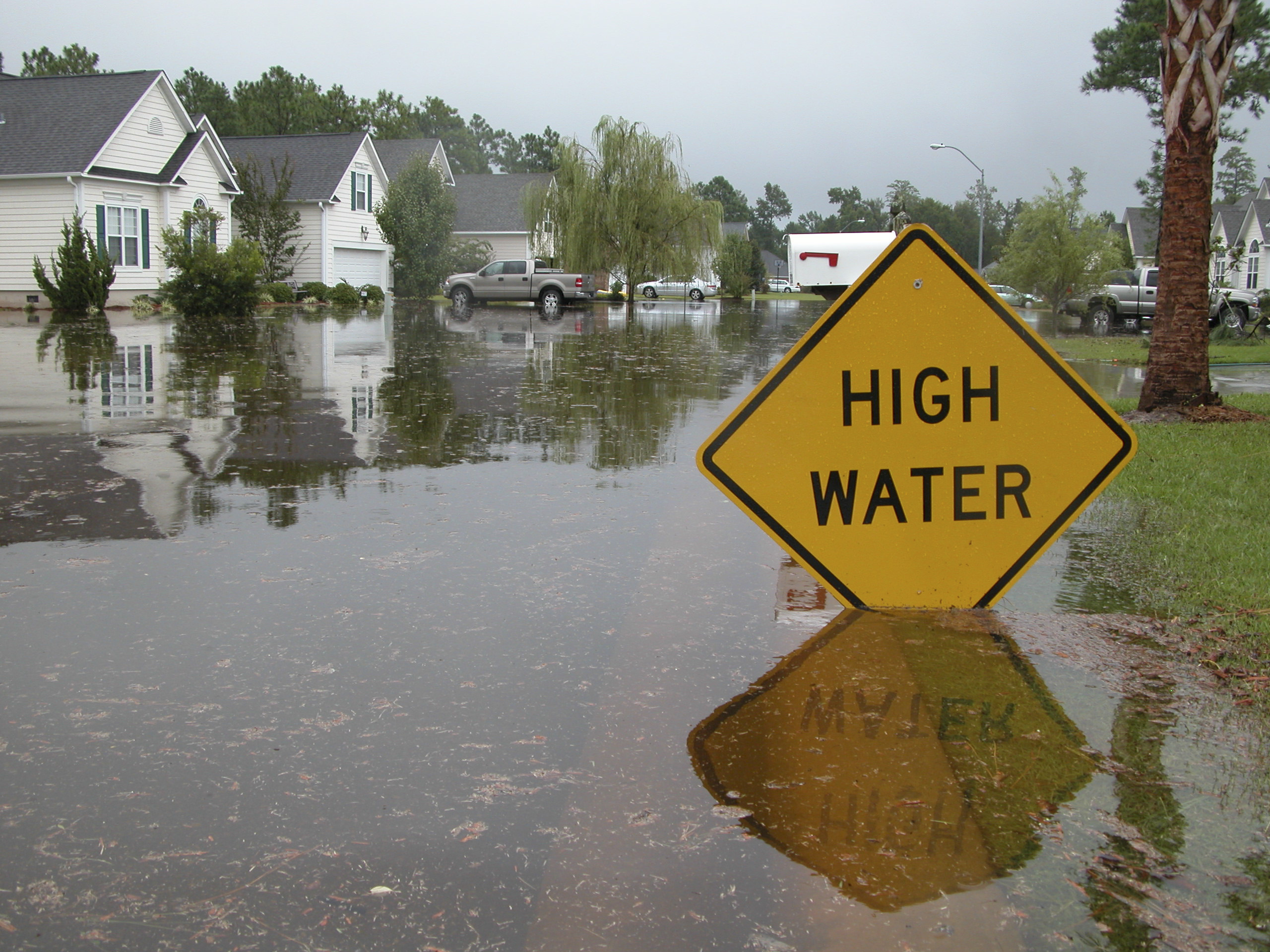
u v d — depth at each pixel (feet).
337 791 8.91
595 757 9.55
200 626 12.99
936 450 12.89
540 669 11.70
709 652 12.24
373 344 62.39
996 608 13.84
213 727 10.13
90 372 43.27
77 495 20.26
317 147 138.82
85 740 9.83
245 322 83.56
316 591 14.48
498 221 179.83
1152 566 15.96
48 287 85.10
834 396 12.78
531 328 83.41
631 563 16.02
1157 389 33.68
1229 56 31.60
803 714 10.48
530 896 7.39
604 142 144.05
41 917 7.16
